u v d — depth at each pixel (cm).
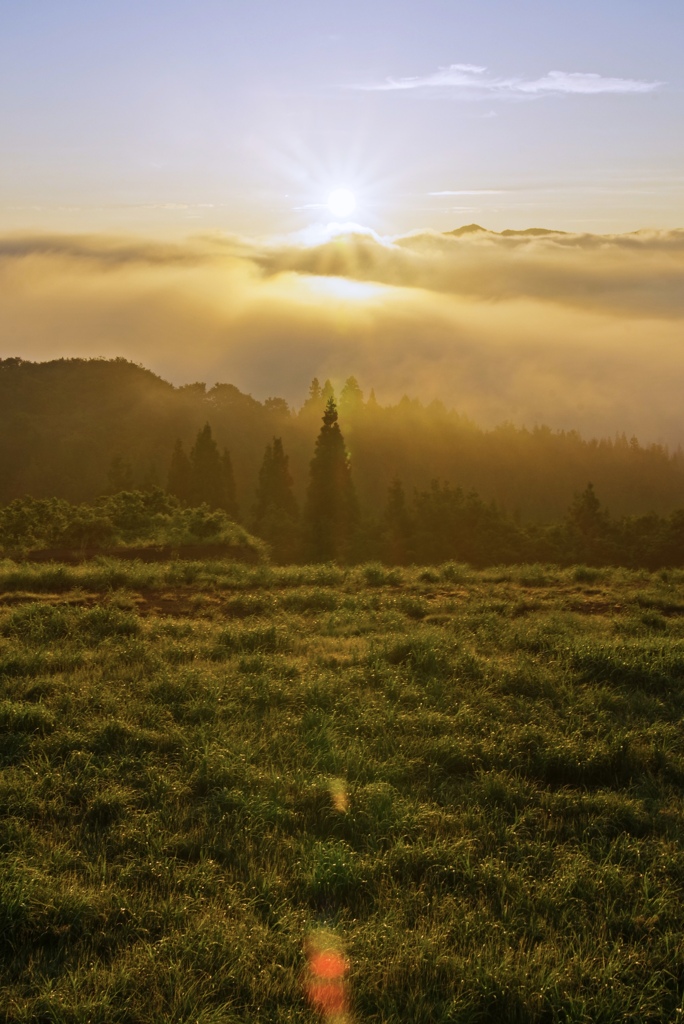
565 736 738
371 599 1300
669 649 991
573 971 434
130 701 791
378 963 433
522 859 544
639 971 443
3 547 1869
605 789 656
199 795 621
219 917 470
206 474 7631
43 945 453
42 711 739
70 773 645
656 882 517
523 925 477
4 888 473
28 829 558
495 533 5684
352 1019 401
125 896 485
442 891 507
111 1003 404
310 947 448
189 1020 389
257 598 1282
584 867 529
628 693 869
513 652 1021
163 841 546
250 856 534
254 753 682
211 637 1053
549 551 5309
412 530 5988
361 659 953
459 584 1491
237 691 825
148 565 1529
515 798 629
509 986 420
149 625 1090
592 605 1334
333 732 729
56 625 1055
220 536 1961
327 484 6300
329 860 520
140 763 661
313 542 5522
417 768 674
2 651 952
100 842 546
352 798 605
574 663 950
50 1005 398
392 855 536
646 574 1647
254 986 416
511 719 784
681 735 756
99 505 2289
